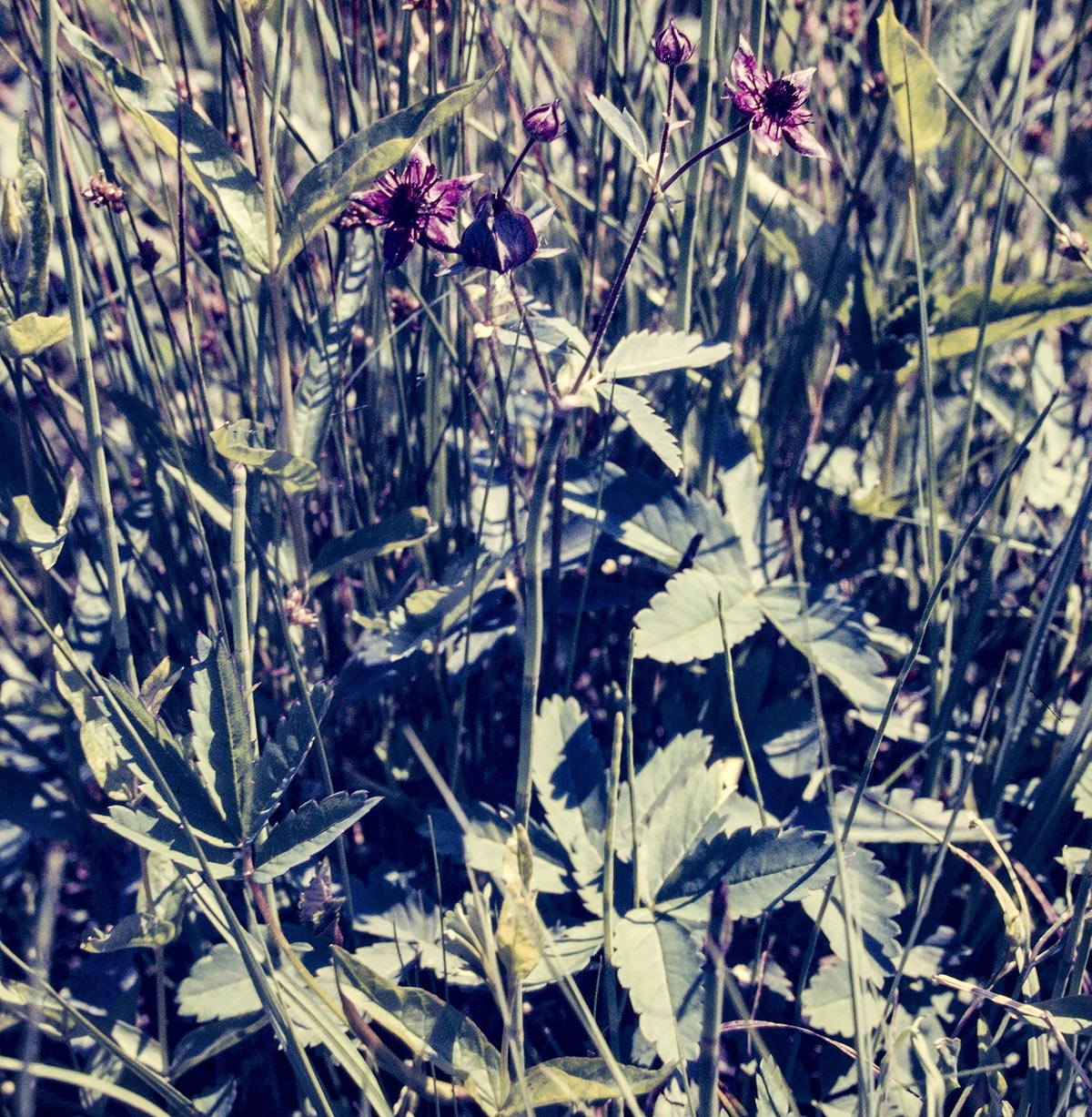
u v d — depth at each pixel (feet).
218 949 0.99
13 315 0.92
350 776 1.26
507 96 1.23
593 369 0.93
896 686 0.93
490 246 0.88
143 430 1.07
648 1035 0.92
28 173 0.90
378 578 1.31
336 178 0.92
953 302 1.20
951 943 1.13
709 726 1.20
